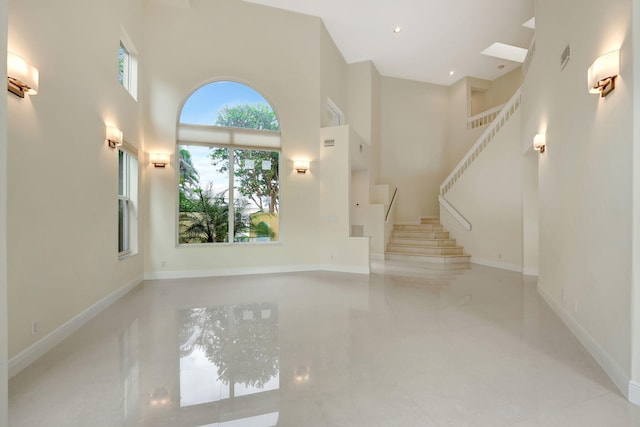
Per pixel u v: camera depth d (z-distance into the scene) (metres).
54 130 3.04
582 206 3.06
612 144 2.44
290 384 2.29
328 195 7.09
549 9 4.37
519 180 6.99
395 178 10.52
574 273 3.28
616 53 2.35
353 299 4.68
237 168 6.63
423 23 7.41
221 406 2.03
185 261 6.20
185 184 6.32
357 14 7.03
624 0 2.29
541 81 4.75
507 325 3.57
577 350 2.89
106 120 4.23
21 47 2.59
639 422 1.86
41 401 2.08
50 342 2.93
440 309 4.18
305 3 6.68
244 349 2.91
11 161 2.47
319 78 7.11
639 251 2.11
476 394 2.16
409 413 1.95
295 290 5.22
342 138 6.97
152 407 2.02
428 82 10.97
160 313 3.98
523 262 6.77
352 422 1.86
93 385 2.28
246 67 6.54
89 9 3.74
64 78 3.21
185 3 6.04
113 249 4.46
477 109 11.28
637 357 2.10
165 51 6.07
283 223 6.82
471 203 8.43
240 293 5.01
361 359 2.70
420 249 8.69
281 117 6.79
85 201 3.65
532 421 1.87
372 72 9.39
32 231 2.71
